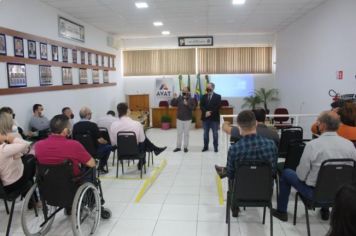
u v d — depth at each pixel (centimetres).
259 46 1059
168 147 703
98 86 857
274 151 271
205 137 649
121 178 466
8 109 373
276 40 1006
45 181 267
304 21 731
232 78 1075
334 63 568
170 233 294
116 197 388
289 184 305
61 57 641
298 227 300
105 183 442
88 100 786
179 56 1080
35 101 544
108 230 302
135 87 1105
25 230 273
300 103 768
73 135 439
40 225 292
